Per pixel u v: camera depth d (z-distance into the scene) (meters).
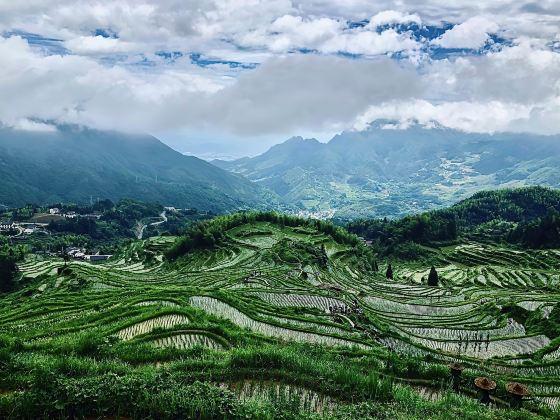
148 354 29.09
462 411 22.75
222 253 125.62
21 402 17.56
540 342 53.44
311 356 30.92
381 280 108.81
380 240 191.88
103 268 113.56
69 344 30.84
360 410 20.52
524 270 126.00
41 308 54.88
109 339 34.81
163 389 19.27
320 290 79.06
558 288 96.50
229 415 18.09
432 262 158.62
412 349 47.88
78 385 18.72
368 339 47.72
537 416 24.06
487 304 72.94
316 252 120.12
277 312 56.72
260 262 111.00
